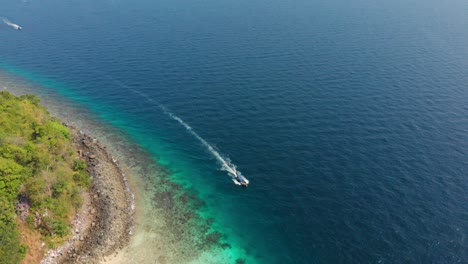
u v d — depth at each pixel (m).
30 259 73.25
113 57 183.62
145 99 145.12
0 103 103.38
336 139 116.75
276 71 164.12
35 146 90.00
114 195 96.00
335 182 99.88
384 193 95.44
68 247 79.00
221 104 139.12
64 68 173.00
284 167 106.31
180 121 130.50
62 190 84.94
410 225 86.31
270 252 82.62
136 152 116.31
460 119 125.94
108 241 82.50
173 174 106.94
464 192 95.06
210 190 100.75
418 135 117.62
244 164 108.56
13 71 169.50
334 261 79.38
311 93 144.62
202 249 83.31
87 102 144.62
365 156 108.75
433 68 166.12
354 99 139.50
